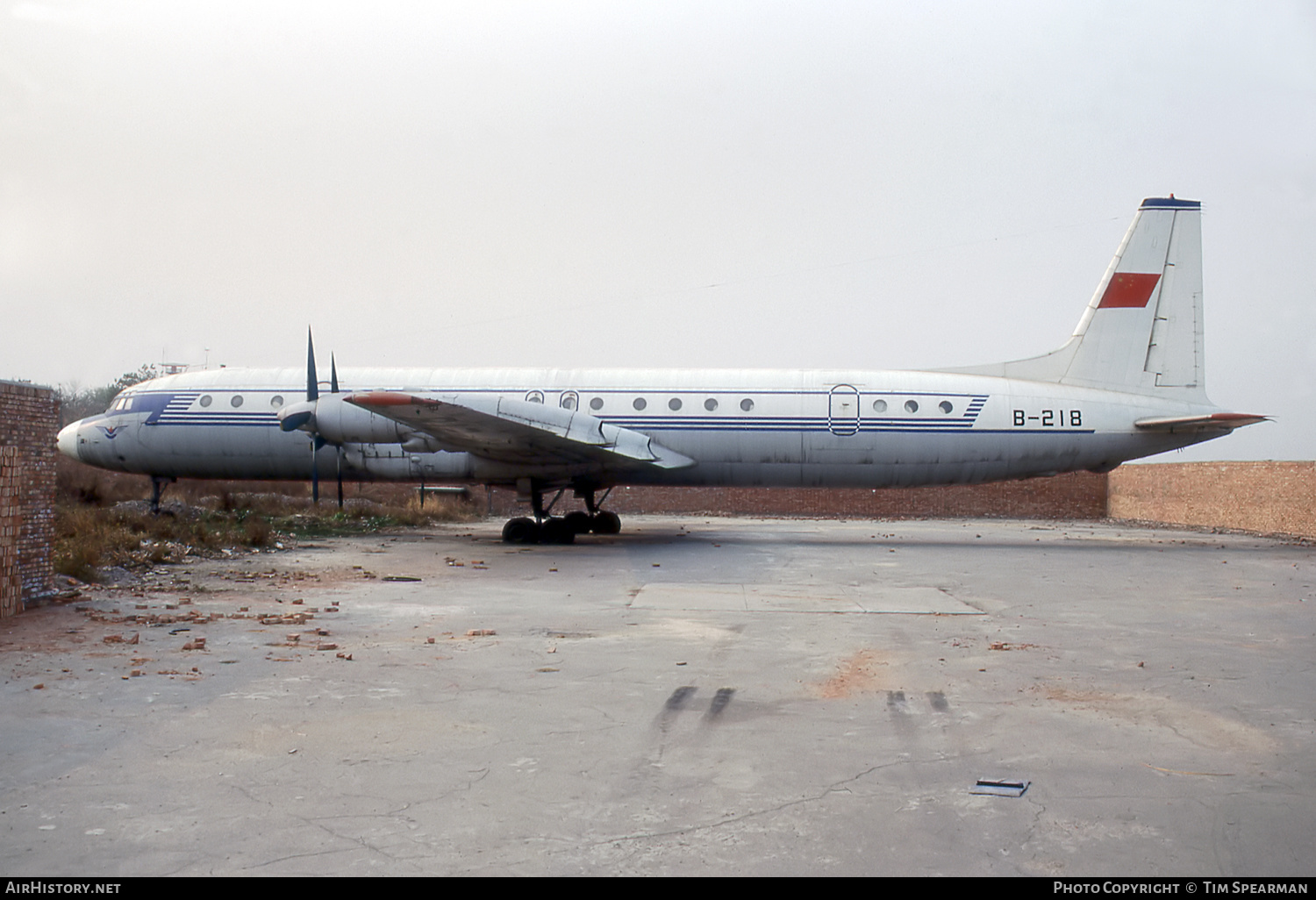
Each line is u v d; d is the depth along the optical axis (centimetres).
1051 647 962
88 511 1959
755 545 2238
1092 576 1619
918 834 470
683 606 1223
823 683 791
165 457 2356
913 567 1759
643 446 2209
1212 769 572
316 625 1057
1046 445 2250
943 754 600
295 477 2367
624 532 2630
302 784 533
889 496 3797
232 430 2317
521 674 816
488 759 582
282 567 1611
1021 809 505
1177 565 1827
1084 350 2311
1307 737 642
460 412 1877
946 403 2248
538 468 2194
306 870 423
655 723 666
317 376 2345
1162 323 2295
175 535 1845
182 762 568
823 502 3816
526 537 2191
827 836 467
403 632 1019
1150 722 677
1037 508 3841
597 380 2320
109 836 458
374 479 2328
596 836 465
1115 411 2258
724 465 2289
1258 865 437
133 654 874
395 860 436
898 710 707
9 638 945
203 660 853
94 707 686
